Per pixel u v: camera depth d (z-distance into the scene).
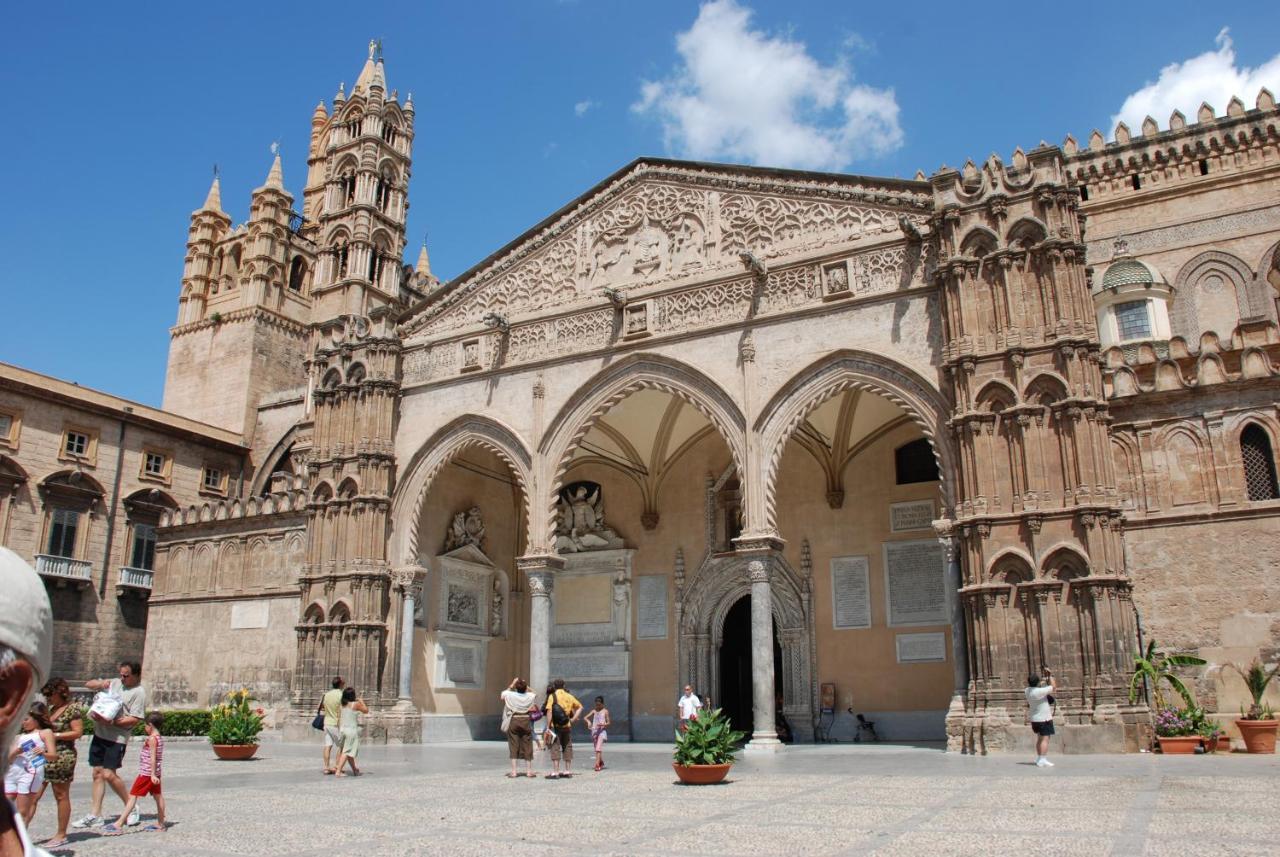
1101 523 25.55
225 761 27.34
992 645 25.91
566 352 35.69
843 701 36.31
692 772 19.14
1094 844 10.84
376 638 36.25
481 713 40.56
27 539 50.41
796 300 31.89
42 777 11.28
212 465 62.91
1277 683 27.16
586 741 38.72
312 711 36.16
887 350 29.88
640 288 34.88
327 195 72.88
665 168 35.94
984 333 28.19
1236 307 46.12
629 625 41.03
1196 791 15.64
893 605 36.41
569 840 12.11
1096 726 24.17
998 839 11.40
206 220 78.50
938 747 30.06
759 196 33.88
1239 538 28.47
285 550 43.12
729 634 40.78
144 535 56.72
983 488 26.97
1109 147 50.56
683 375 33.19
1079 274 27.67
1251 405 29.16
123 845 12.31
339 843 12.19
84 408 54.34
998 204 28.77
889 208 31.58
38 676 2.64
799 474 39.16
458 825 13.71
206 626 44.31
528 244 38.19
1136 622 29.08
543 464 34.97
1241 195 47.25
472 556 41.09
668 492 41.69
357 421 38.72
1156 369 30.92
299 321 75.19
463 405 37.44
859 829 12.54
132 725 14.38
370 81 75.19
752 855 10.76
